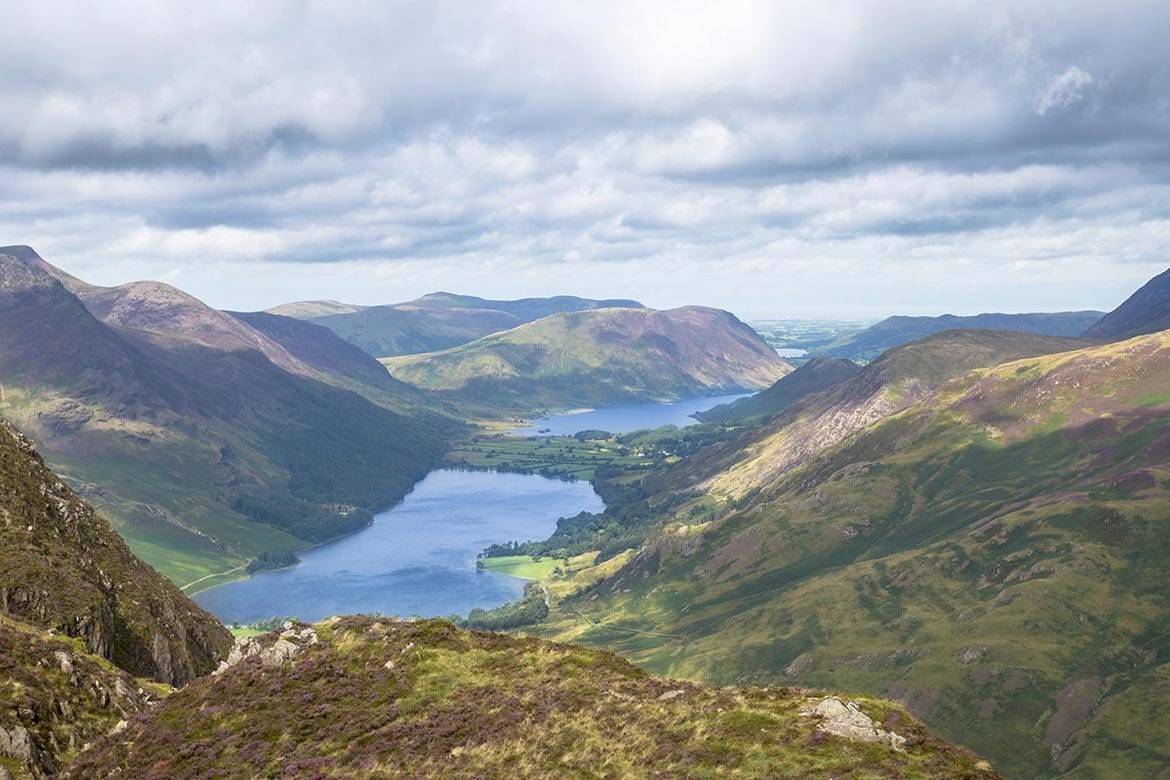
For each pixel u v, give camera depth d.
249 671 91.44
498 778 65.62
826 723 64.62
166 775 74.62
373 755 72.69
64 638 112.81
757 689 74.56
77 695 97.38
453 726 75.50
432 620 97.94
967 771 56.12
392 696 83.31
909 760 57.91
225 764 75.12
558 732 71.56
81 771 79.88
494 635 95.94
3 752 81.75
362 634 96.62
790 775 58.00
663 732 68.31
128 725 86.38
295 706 83.25
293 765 72.56
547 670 85.88
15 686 91.38
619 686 79.69
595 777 63.59
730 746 63.56
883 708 67.31
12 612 122.25
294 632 98.75
